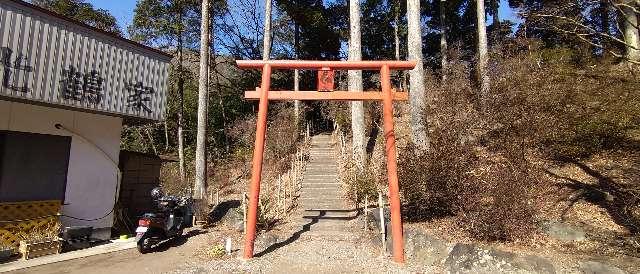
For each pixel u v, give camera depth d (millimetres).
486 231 7316
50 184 8359
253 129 20781
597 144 10680
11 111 7758
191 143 25344
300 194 12484
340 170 15055
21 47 6840
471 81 14250
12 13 6723
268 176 15695
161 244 8445
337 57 29344
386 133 8320
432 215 8922
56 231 7996
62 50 7527
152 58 9562
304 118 22906
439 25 26922
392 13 27828
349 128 20953
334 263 7344
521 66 12172
